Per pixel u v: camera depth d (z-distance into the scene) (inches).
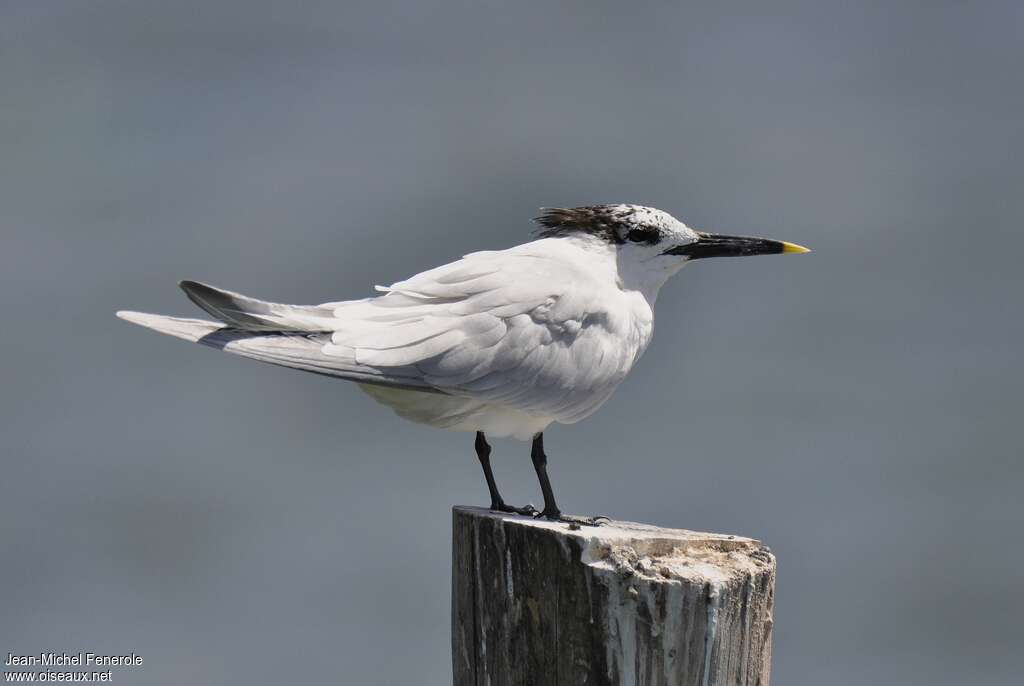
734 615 321.7
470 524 358.6
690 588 318.0
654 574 321.7
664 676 321.1
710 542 340.8
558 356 431.2
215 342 402.0
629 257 468.8
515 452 897.5
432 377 417.1
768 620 329.1
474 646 358.3
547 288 432.8
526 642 339.6
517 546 340.8
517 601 341.7
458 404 431.5
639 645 321.1
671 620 319.3
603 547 327.0
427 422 444.8
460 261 443.2
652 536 335.3
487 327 422.0
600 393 446.3
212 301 410.0
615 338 446.3
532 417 441.1
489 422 440.1
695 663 320.5
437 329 418.6
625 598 321.4
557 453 904.3
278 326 414.6
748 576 322.7
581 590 325.7
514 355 423.5
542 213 476.1
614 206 474.0
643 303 464.8
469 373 419.5
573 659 328.2
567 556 327.9
